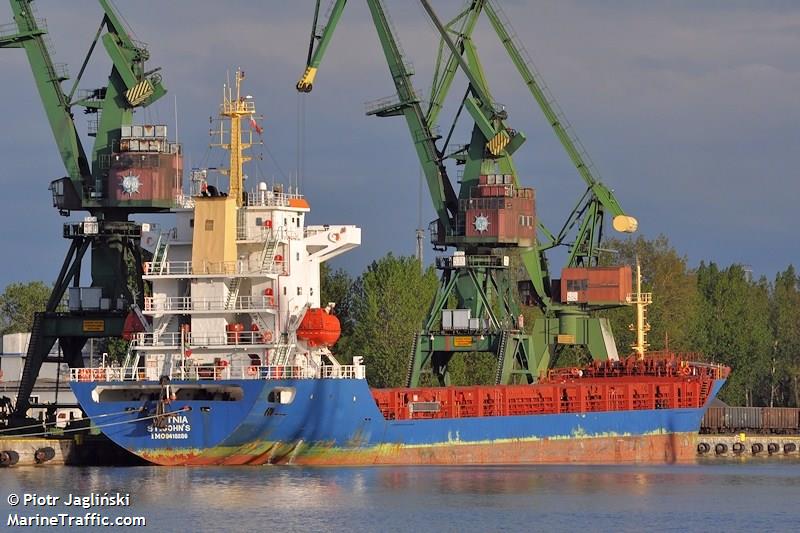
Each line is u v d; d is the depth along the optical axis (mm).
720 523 198500
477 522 194125
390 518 194750
